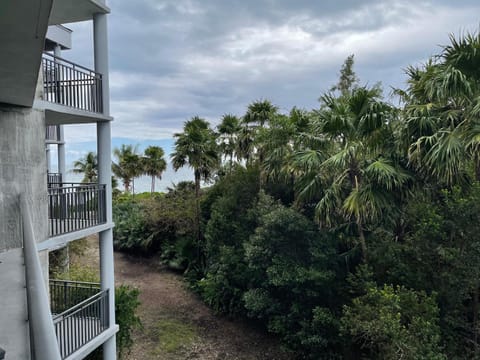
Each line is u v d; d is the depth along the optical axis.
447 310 6.71
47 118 6.61
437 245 6.64
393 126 7.70
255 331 11.50
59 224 6.17
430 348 5.71
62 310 7.78
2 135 4.90
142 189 30.06
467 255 6.34
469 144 6.10
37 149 5.49
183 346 10.59
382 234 8.00
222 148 16.80
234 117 17.41
